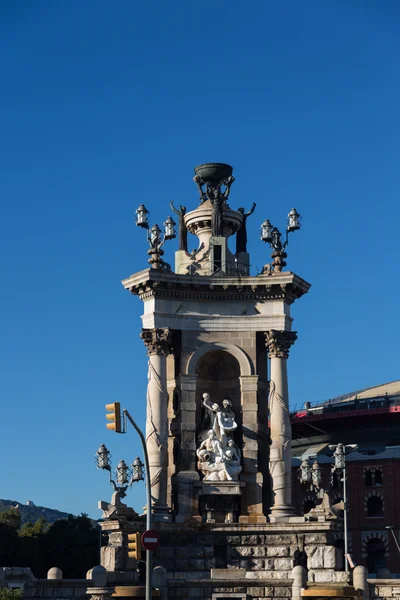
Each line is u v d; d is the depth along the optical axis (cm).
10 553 11806
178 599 5266
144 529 5581
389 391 16738
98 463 5656
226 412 5959
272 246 6144
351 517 14450
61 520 12750
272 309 6047
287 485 5806
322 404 17112
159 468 5688
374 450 15000
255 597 5306
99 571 5147
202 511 5794
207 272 6172
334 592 4794
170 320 5969
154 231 6084
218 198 6303
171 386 6059
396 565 14038
